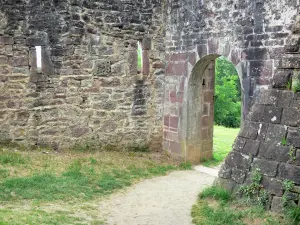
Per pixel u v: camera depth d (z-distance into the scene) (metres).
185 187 7.74
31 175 7.34
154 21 10.24
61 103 9.65
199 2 9.13
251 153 6.14
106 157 9.46
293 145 5.68
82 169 8.20
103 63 9.87
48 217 5.33
